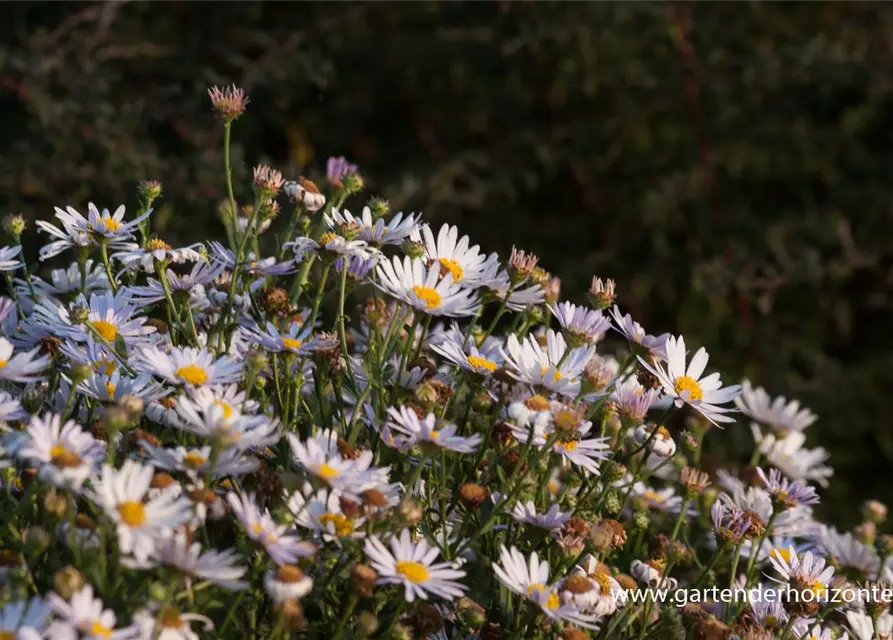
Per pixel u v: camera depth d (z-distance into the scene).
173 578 1.05
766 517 1.31
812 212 2.69
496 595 1.19
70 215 1.24
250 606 1.11
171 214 2.35
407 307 1.25
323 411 1.21
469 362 1.21
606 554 1.21
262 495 1.15
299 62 2.58
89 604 1.04
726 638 1.16
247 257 1.27
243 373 1.20
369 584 1.10
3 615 1.03
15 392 1.21
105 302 1.22
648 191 2.68
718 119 2.67
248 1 2.69
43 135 2.36
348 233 1.23
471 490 1.17
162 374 1.14
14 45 2.61
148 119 2.55
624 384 1.27
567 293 2.66
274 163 2.65
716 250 2.69
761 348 2.63
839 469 2.68
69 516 1.07
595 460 1.25
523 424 1.15
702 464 1.86
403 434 1.18
